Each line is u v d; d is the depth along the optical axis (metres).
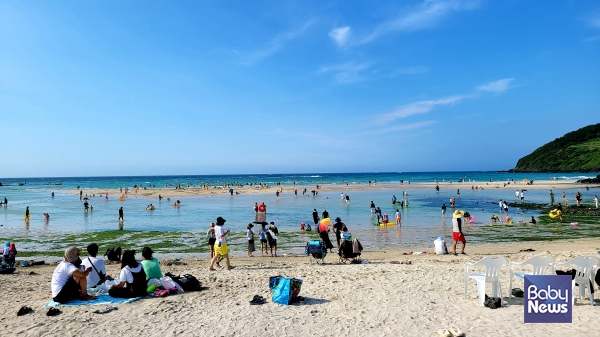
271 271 12.21
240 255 17.73
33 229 27.41
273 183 108.12
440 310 7.52
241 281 10.51
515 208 38.41
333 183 103.25
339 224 15.07
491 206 40.78
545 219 29.27
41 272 13.59
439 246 16.48
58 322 7.09
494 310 7.38
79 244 20.91
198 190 75.31
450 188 75.88
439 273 11.22
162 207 44.59
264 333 6.45
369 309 7.70
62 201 55.66
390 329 6.55
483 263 7.73
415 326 6.66
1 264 13.98
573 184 77.44
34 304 8.42
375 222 29.66
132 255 8.85
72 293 8.36
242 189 76.94
